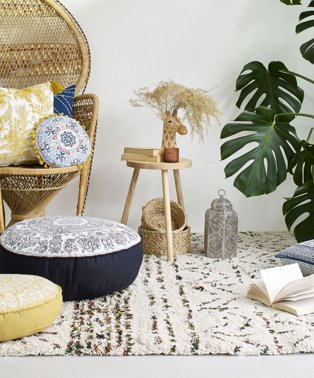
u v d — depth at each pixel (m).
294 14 3.37
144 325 2.04
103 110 3.35
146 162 2.87
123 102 3.35
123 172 3.41
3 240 2.35
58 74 3.16
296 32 3.12
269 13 3.36
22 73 3.17
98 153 3.39
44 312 1.95
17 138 2.76
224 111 3.40
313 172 2.96
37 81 3.17
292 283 2.20
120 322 2.07
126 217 3.10
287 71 3.22
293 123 3.44
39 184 2.73
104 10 3.28
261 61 3.38
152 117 3.37
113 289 2.32
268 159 2.89
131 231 2.47
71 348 1.87
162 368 1.79
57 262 2.20
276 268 2.31
